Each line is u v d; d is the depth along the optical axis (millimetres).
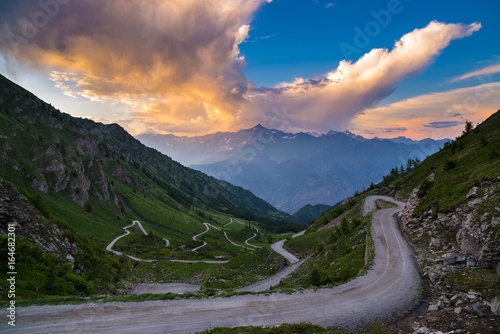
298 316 19656
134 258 103875
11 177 125188
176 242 161625
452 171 45844
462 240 26672
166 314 20469
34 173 135625
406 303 20750
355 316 19312
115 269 60156
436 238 32812
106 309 21078
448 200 35719
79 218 130000
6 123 157375
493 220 23688
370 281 25750
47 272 29797
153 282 68812
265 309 21031
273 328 17062
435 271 24328
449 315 17438
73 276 32656
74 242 50344
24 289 24578
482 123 108125
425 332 16266
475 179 33594
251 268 76125
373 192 123500
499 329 14438
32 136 160125
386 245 37094
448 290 20750
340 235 61688
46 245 38938
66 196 147125
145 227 174875
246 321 19141
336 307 20875
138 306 21766
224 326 18484
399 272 27250
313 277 34156
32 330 17625
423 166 113125
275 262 75188
